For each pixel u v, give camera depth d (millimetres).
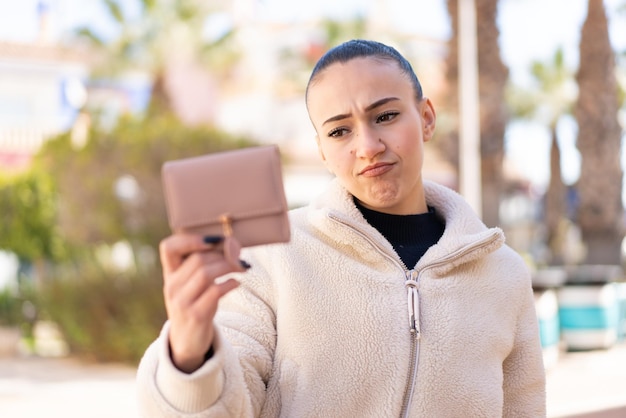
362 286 1691
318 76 1690
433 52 17297
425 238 1862
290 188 25094
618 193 15836
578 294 10250
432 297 1733
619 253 15969
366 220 1786
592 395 6906
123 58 19516
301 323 1664
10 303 12680
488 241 1758
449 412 1677
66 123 25156
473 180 9938
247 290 1723
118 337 11047
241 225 1284
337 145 1693
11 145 24469
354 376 1645
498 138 12766
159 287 11016
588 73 15602
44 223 12836
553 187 25547
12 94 25078
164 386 1312
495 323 1789
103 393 8922
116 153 10945
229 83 22781
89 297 11227
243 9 23844
